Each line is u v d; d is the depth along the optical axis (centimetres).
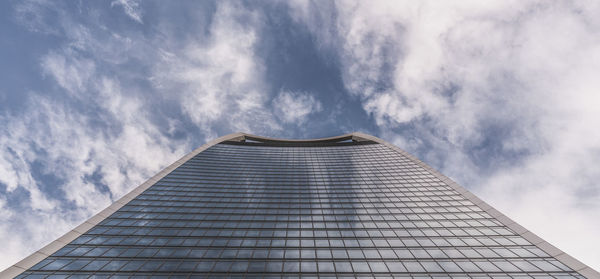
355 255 2244
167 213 2994
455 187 3747
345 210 3161
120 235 2503
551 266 2050
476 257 2194
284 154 5953
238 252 2270
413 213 3047
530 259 2148
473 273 2006
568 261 2086
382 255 2242
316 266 2094
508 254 2227
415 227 2727
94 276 1925
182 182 3978
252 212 3095
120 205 3131
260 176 4453
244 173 4569
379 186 3969
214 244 2392
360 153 5922
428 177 4244
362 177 4406
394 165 4959
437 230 2659
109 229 2605
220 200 3412
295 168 4956
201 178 4191
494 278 1955
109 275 1941
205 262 2122
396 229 2691
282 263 2125
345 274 2006
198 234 2567
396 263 2131
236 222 2839
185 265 2075
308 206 3281
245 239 2491
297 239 2505
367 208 3216
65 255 2156
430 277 1975
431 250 2312
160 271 2000
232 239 2486
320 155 5906
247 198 3512
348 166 5050
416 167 4753
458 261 2150
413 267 2081
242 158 5475
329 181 4244
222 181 4128
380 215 3019
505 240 2444
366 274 2006
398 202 3366
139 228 2642
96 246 2305
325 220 2903
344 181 4231
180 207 3161
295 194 3688
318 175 4553
